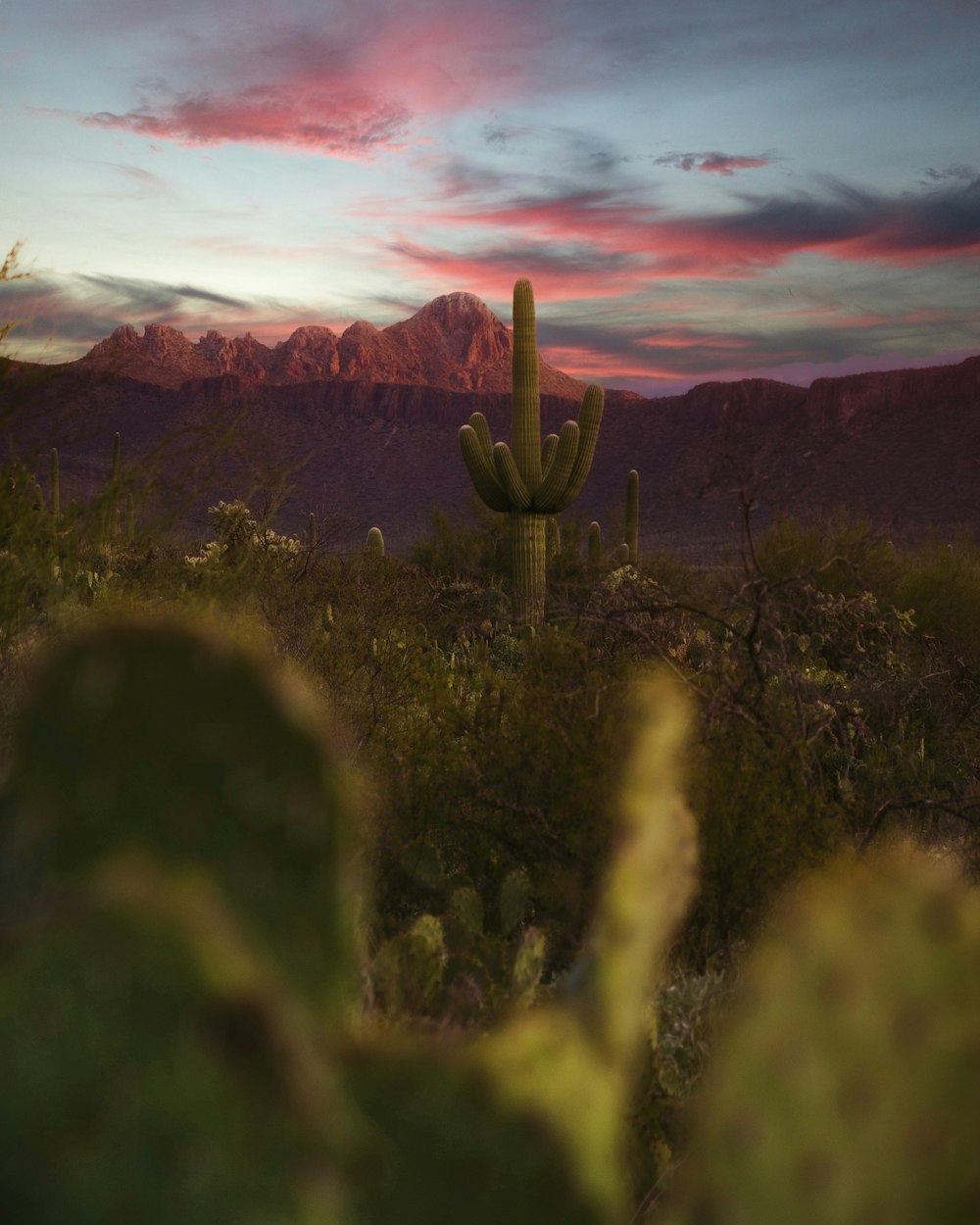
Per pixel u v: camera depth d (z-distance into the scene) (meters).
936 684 6.80
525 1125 0.44
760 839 3.15
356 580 8.26
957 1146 0.45
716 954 3.09
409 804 3.61
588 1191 0.45
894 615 6.85
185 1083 0.34
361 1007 1.40
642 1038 1.81
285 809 0.50
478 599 11.05
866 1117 0.45
